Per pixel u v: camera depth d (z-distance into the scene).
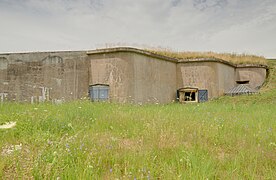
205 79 20.77
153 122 6.11
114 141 4.47
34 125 5.62
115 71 16.73
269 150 4.20
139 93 17.06
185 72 21.28
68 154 3.39
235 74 24.88
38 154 3.23
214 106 13.52
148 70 18.14
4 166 3.05
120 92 16.48
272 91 20.59
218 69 21.53
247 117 8.25
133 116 7.57
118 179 2.85
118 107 10.88
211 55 22.75
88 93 17.31
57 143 3.82
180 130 5.57
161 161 3.60
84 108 9.08
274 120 7.49
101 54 17.17
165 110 10.29
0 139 4.64
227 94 22.00
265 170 3.30
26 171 2.85
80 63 17.45
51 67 17.39
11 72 17.56
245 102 17.41
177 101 20.92
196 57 21.66
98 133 5.33
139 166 3.21
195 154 3.83
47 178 2.74
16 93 17.38
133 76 16.67
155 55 18.61
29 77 17.42
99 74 17.12
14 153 3.38
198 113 9.16
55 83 17.30
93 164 3.25
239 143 4.69
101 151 3.80
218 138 5.10
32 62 17.48
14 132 5.13
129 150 4.00
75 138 4.41
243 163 3.56
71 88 17.22
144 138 4.89
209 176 2.97
